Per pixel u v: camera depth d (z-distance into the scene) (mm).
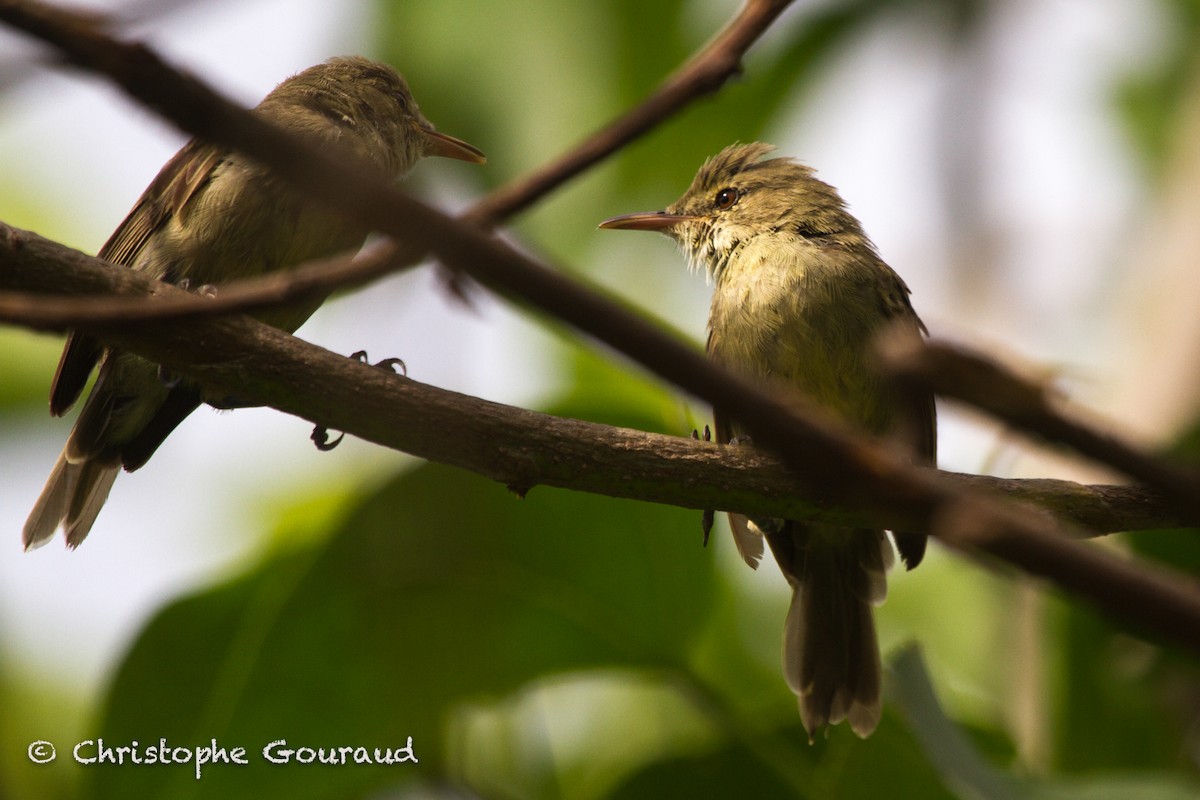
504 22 11430
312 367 7492
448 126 11617
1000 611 11664
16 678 14133
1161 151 15383
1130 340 11969
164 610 9180
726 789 9664
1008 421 3230
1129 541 10039
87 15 3307
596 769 11734
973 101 12320
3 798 11164
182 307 4461
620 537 9727
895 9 12438
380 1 11797
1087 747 10016
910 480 3420
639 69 11383
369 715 9703
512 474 7703
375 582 9367
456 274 3889
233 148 3352
